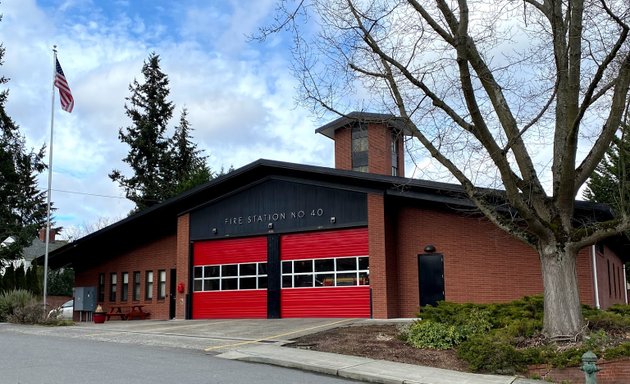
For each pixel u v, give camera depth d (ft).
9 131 150.30
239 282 86.84
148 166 172.76
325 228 79.46
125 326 73.20
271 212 84.69
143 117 175.01
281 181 84.48
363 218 76.69
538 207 45.96
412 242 76.74
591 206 60.29
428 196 71.26
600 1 39.24
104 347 48.93
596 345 40.96
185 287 90.94
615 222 43.60
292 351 46.06
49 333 63.00
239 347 49.03
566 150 42.29
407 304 75.56
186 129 178.50
